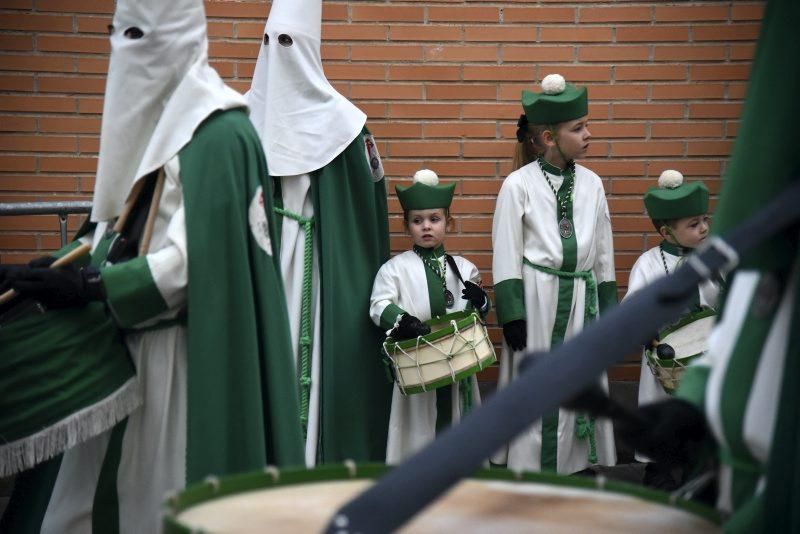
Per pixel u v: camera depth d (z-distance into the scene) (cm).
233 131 414
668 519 179
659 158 729
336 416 627
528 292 650
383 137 720
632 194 730
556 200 654
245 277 406
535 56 721
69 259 404
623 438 203
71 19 705
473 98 720
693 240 671
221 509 181
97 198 426
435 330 629
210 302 398
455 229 724
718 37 723
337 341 629
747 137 186
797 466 178
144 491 415
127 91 420
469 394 645
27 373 388
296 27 640
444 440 146
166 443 413
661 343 613
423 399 642
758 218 164
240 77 714
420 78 719
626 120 727
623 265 730
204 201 402
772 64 185
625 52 723
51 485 430
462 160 722
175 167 410
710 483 217
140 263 394
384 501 142
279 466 412
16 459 386
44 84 705
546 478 202
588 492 196
